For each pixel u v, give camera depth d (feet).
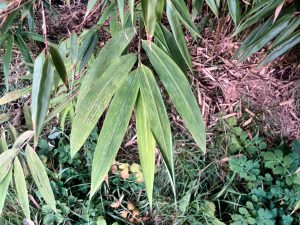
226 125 3.12
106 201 3.01
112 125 1.63
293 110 3.20
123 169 3.02
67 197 2.99
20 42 2.66
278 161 2.86
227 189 2.93
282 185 2.83
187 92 1.72
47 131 3.20
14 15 2.27
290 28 2.14
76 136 1.65
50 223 2.94
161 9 1.93
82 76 2.34
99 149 1.63
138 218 2.99
